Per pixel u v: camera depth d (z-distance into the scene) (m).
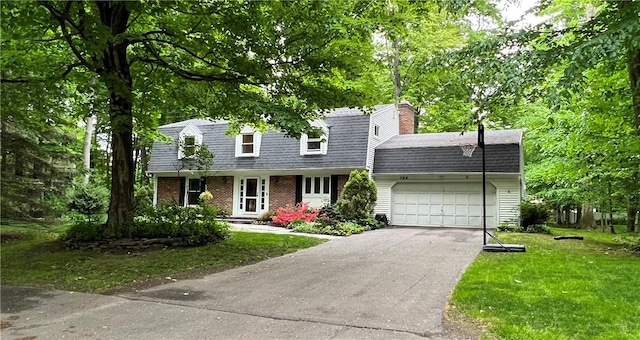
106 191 18.38
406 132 24.42
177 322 5.09
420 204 19.14
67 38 8.48
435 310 5.41
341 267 8.52
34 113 12.93
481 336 4.41
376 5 10.28
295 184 20.88
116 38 8.59
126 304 5.98
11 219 13.72
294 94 11.07
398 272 7.93
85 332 4.77
